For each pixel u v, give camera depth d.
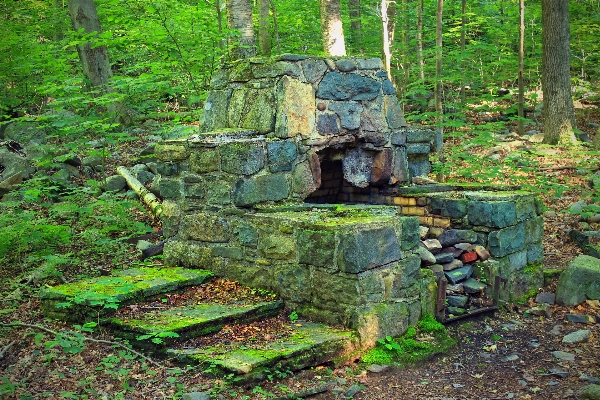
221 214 5.81
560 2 12.03
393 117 6.95
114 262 6.51
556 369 4.92
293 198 5.98
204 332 4.74
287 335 4.72
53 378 4.06
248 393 4.04
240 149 5.59
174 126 8.72
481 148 11.52
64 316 5.06
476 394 4.43
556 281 6.89
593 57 16.30
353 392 4.27
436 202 6.72
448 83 14.67
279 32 12.87
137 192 8.31
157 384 4.06
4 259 6.39
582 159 10.84
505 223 6.31
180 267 6.14
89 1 10.39
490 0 18.12
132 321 4.72
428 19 15.84
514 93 15.20
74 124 7.82
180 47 8.97
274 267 5.37
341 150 6.62
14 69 9.62
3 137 9.99
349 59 6.45
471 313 5.88
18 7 11.23
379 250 4.92
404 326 5.15
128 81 8.09
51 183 8.12
